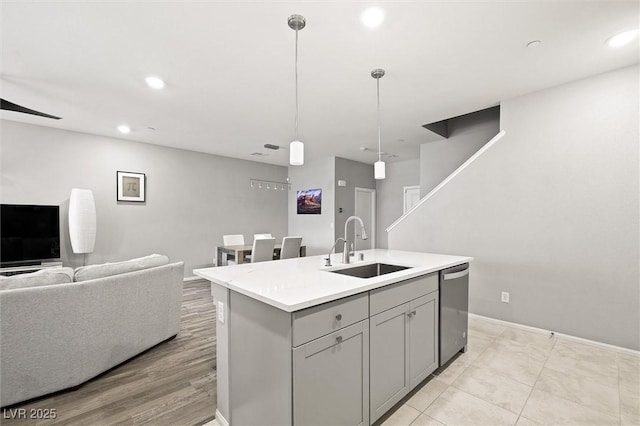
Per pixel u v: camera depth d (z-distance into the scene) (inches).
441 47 87.7
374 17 74.1
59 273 82.4
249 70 101.3
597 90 104.4
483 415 70.2
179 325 116.4
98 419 68.9
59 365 78.1
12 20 74.7
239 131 173.0
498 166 128.4
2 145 154.3
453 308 95.7
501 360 96.7
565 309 112.0
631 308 99.0
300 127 165.9
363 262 94.2
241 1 68.4
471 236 136.6
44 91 118.0
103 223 184.1
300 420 50.9
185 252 219.0
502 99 126.2
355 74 104.0
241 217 252.1
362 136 183.6
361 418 62.2
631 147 98.4
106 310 88.3
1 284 73.4
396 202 273.4
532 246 119.6
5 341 71.2
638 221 97.5
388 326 69.3
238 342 63.8
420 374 80.1
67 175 171.9
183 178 218.2
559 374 87.7
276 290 57.4
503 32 80.4
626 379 84.6
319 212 256.1
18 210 155.3
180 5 69.7
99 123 159.0
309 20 75.2
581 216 108.0
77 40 83.8
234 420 65.2
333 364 56.5
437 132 177.6
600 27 78.2
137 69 100.7
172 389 81.1
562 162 111.9
